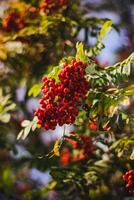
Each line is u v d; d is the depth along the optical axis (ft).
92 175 21.48
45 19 24.86
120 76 17.40
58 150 18.22
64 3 25.99
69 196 24.14
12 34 26.63
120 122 17.65
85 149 23.39
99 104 17.44
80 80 17.15
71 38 25.53
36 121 18.62
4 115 25.04
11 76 28.48
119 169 22.41
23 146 35.17
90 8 38.55
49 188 25.38
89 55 19.88
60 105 17.21
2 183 32.35
